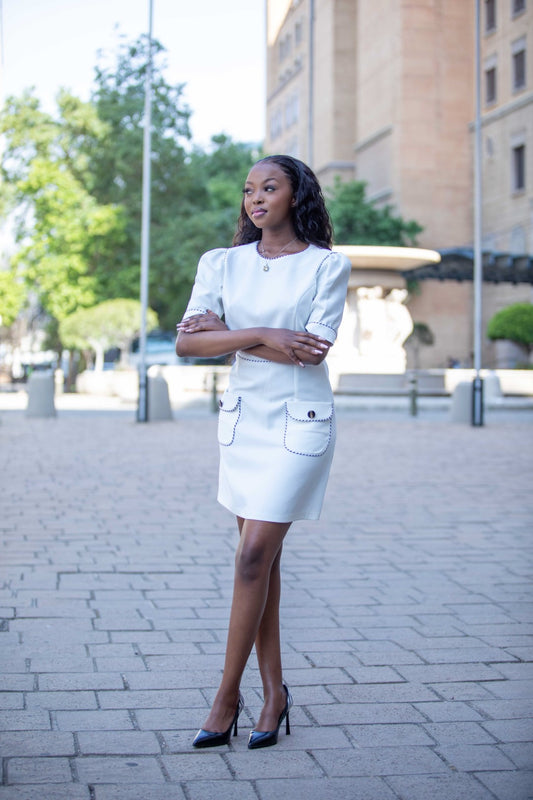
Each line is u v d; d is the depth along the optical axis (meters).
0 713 3.28
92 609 4.68
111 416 20.22
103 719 3.25
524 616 4.70
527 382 27.78
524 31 37.28
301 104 49.97
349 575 5.57
